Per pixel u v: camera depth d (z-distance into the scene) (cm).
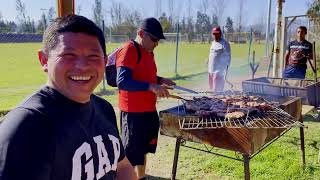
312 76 988
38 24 2897
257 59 1989
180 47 2802
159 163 418
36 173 100
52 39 117
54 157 107
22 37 2047
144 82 287
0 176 95
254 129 251
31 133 102
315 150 455
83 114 123
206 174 384
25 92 898
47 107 111
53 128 108
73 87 118
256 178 370
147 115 307
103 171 128
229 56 685
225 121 259
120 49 298
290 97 382
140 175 317
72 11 265
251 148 249
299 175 378
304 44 632
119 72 289
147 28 296
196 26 3925
